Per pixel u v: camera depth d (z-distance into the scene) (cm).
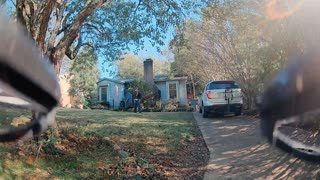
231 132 1009
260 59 718
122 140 888
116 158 708
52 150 645
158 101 2803
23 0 608
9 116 374
